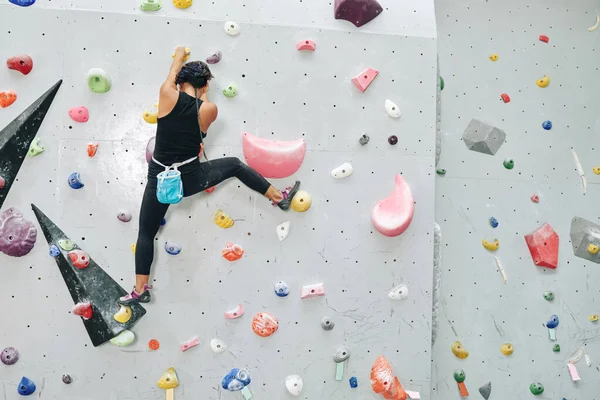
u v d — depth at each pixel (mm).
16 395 3066
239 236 3234
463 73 3922
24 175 3096
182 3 3229
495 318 3809
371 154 3359
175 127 2854
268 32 3297
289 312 3260
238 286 3223
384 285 3336
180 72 2953
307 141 3307
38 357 3082
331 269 3299
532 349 3830
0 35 3098
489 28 3992
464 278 3793
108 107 3166
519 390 3791
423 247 3381
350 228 3322
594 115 4066
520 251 3871
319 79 3334
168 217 3188
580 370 3871
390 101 3385
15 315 3074
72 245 3094
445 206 3811
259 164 3193
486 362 3779
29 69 3096
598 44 4129
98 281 3119
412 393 3297
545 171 3949
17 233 3053
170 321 3172
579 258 3936
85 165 3137
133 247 3148
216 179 3066
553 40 4062
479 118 3900
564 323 3881
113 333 3096
